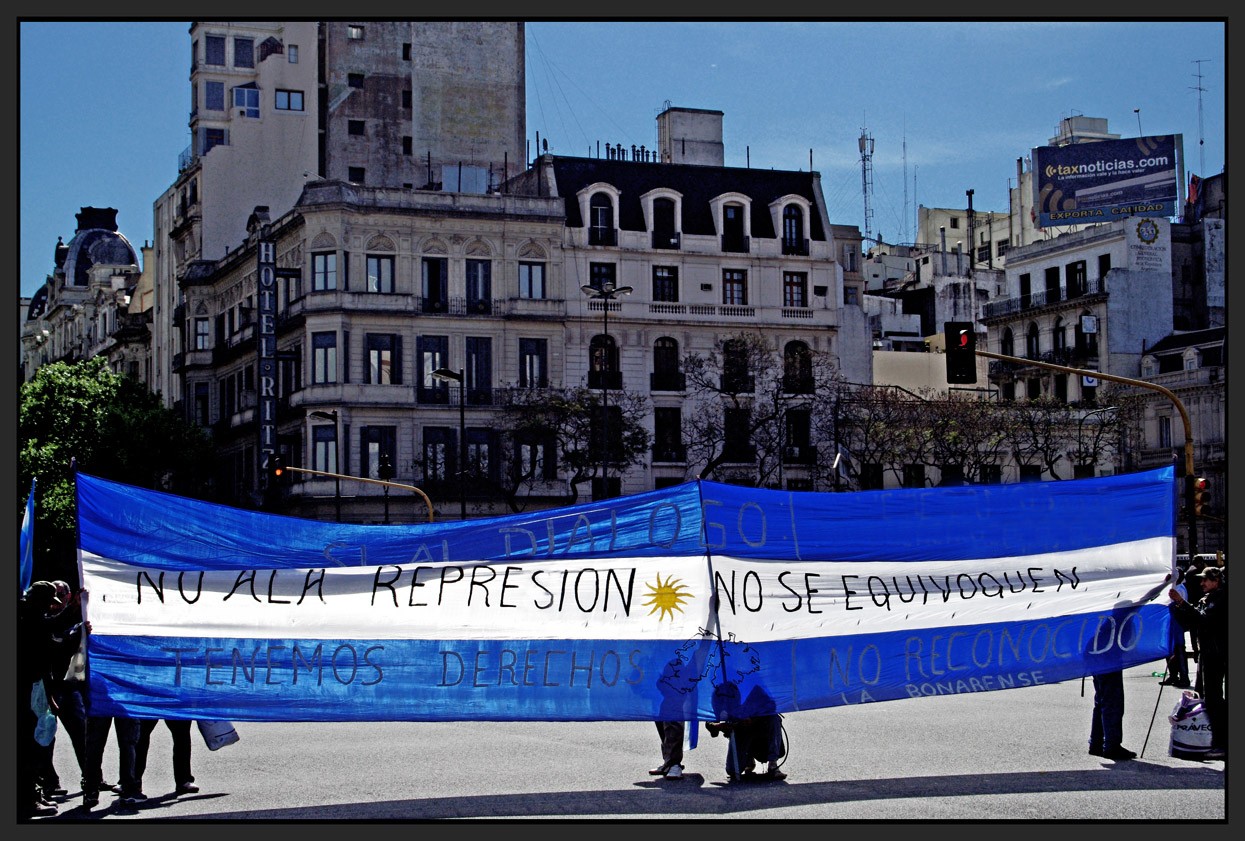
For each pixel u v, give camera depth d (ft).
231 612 58.08
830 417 263.90
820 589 62.54
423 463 242.17
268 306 254.88
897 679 63.00
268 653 58.13
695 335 265.13
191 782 61.00
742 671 60.64
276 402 253.85
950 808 52.90
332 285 245.65
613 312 259.80
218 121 319.88
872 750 69.62
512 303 253.65
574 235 259.60
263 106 309.42
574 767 66.44
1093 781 58.59
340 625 58.75
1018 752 67.87
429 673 59.06
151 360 355.36
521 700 59.47
